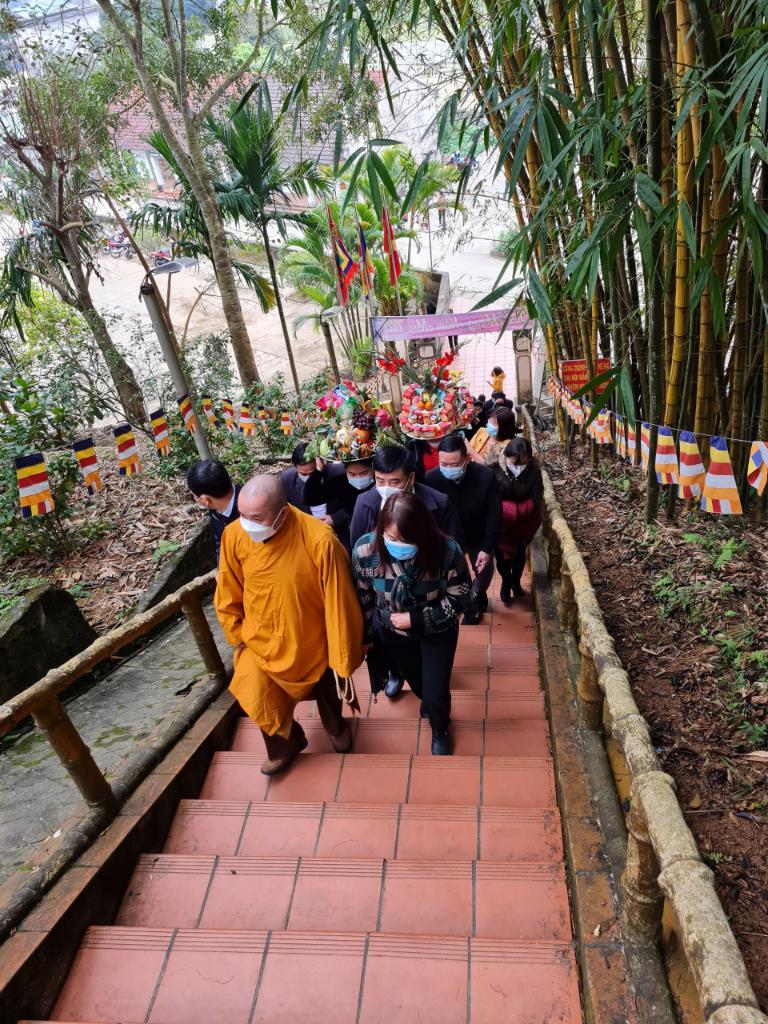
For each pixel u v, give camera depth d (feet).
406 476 9.58
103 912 7.53
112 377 30.76
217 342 36.96
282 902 7.56
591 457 19.88
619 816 7.38
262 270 67.87
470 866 7.58
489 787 9.23
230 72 36.04
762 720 8.51
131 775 8.86
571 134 8.52
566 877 7.36
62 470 17.47
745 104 6.64
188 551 17.56
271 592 8.70
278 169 38.88
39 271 33.50
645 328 13.61
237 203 37.83
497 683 12.34
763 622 10.11
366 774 9.70
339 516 13.09
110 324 33.45
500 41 9.59
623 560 13.10
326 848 8.39
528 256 8.68
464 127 10.66
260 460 26.07
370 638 9.53
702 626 10.47
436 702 9.74
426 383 15.10
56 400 19.03
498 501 12.12
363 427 12.36
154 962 6.86
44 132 29.81
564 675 10.41
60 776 10.57
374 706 12.06
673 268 11.44
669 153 10.08
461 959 6.42
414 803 9.17
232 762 10.16
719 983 3.94
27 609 13.09
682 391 11.68
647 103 8.59
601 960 5.84
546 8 11.46
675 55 9.18
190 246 41.22
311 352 57.31
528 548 16.79
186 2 38.29
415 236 43.75
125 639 8.90
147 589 16.58
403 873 7.61
